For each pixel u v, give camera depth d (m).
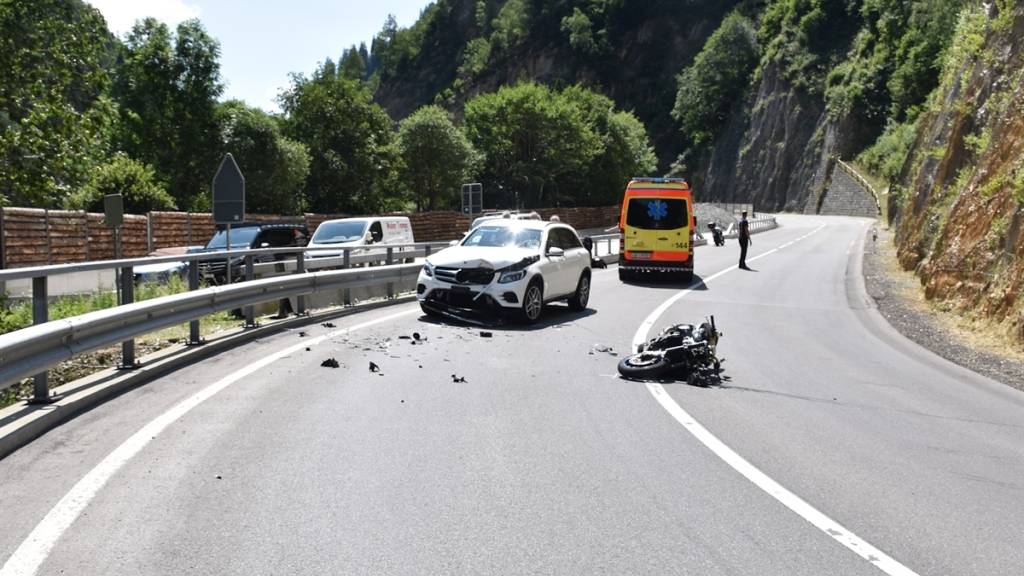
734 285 21.75
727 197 121.56
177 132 51.19
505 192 75.88
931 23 89.94
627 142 87.56
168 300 8.20
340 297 15.00
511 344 10.75
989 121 19.77
